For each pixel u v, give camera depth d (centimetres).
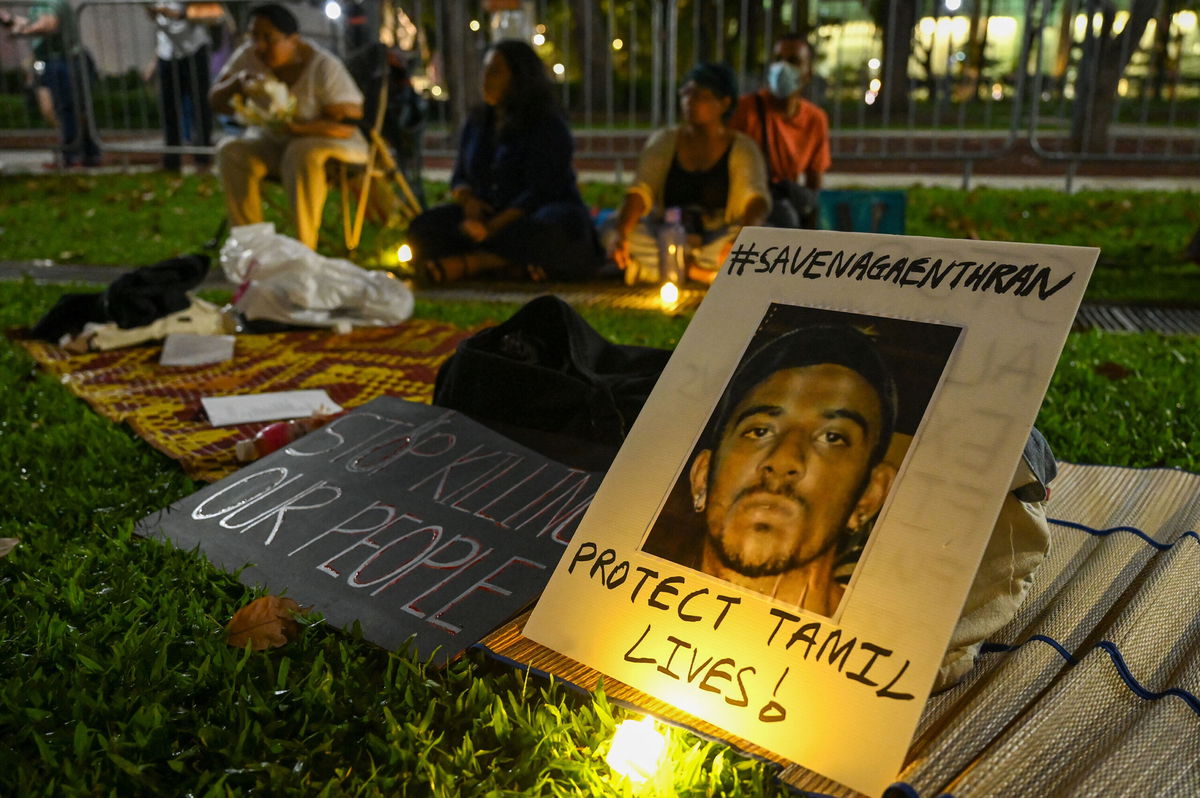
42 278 623
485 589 225
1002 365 177
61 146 1192
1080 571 226
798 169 691
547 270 612
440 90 1418
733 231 589
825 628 172
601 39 1786
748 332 208
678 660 184
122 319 454
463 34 1263
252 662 202
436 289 602
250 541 250
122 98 1277
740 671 176
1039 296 179
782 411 194
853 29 1305
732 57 1577
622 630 192
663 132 604
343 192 667
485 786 167
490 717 184
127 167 1242
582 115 1777
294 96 637
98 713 184
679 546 193
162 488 295
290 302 484
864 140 1225
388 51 716
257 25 623
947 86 1087
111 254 698
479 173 634
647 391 306
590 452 291
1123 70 1075
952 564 166
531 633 202
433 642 209
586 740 178
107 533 263
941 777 162
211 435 337
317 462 281
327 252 681
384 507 259
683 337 217
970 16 1254
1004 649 200
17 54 1438
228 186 650
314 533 251
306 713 186
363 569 235
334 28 1070
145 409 365
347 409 368
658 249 594
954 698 187
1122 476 278
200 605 223
